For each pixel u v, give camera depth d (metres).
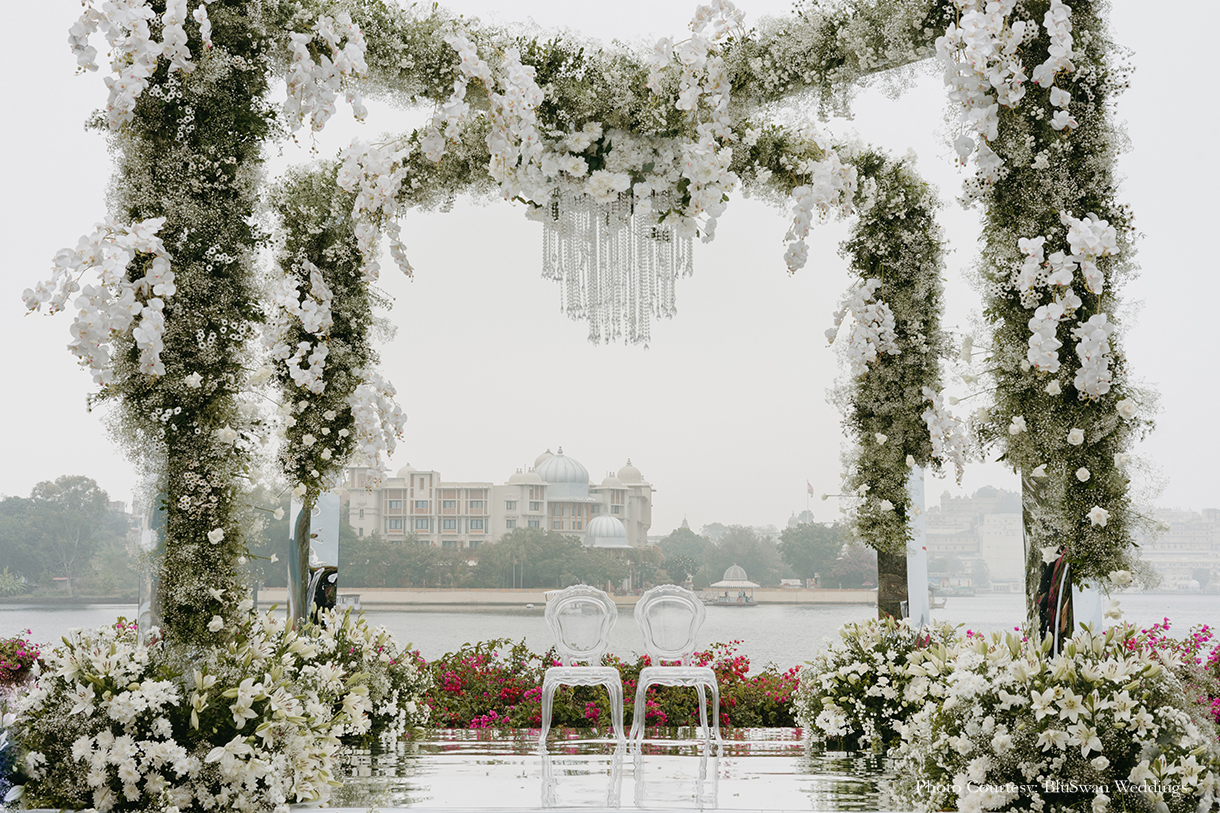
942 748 3.32
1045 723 3.04
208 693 3.19
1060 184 3.29
